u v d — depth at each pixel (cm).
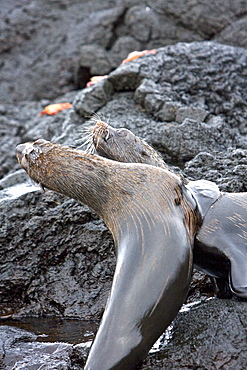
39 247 3155
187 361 2084
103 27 7031
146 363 2102
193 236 2323
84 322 2847
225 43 6731
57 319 2928
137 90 4341
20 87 7119
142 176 2303
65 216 3127
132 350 2022
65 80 7081
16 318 3003
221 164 3319
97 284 2991
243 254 2323
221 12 6750
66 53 7112
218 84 4556
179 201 2292
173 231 2173
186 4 6819
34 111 6078
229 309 2230
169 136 3800
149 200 2244
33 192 3291
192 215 2336
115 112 4338
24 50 7281
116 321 2042
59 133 4506
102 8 7219
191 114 4100
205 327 2183
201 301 2414
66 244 3108
